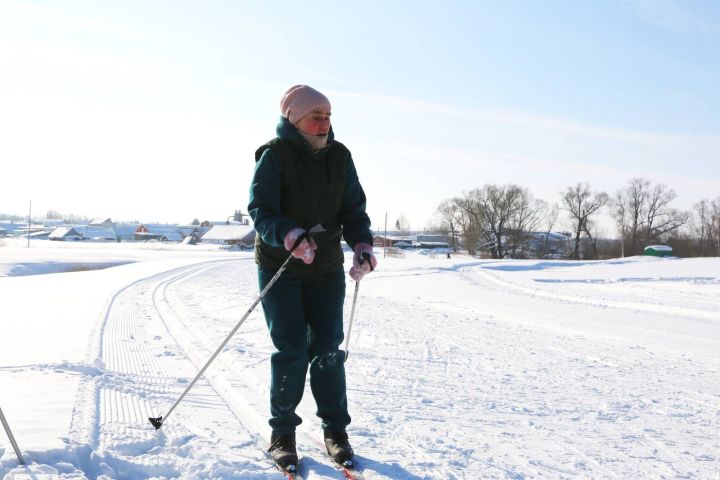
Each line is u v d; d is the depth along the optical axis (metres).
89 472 2.93
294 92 3.26
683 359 7.39
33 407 3.95
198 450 3.29
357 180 3.51
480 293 18.19
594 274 28.86
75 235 110.06
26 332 7.77
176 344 7.37
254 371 5.75
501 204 81.06
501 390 5.39
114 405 4.20
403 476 3.05
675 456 3.56
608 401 5.04
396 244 100.88
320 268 3.32
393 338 8.67
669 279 25.36
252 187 3.23
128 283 17.19
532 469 3.26
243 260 35.72
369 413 4.39
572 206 79.75
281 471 3.03
